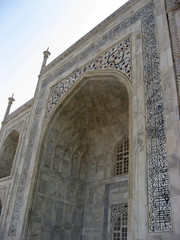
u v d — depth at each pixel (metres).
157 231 10.46
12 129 31.75
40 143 22.47
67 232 21.58
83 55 22.88
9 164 31.83
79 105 23.73
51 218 20.89
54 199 21.70
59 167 23.23
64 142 24.39
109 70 18.58
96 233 21.17
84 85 21.91
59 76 25.11
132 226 11.45
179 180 10.56
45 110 24.38
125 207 20.17
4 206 23.64
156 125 13.02
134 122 14.23
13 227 20.05
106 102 23.08
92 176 24.59
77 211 23.06
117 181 21.84
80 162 25.31
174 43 13.99
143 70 15.59
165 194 10.97
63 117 23.66
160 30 15.55
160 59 14.45
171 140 11.73
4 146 31.98
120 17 20.66
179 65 13.03
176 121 11.76
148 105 14.02
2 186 26.16
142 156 12.80
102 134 25.17
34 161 21.89
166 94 13.06
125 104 22.08
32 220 19.56
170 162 11.27
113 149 23.94
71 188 23.48
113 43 19.78
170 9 15.37
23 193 21.12
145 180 12.02
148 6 18.27
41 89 27.00
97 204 22.58
